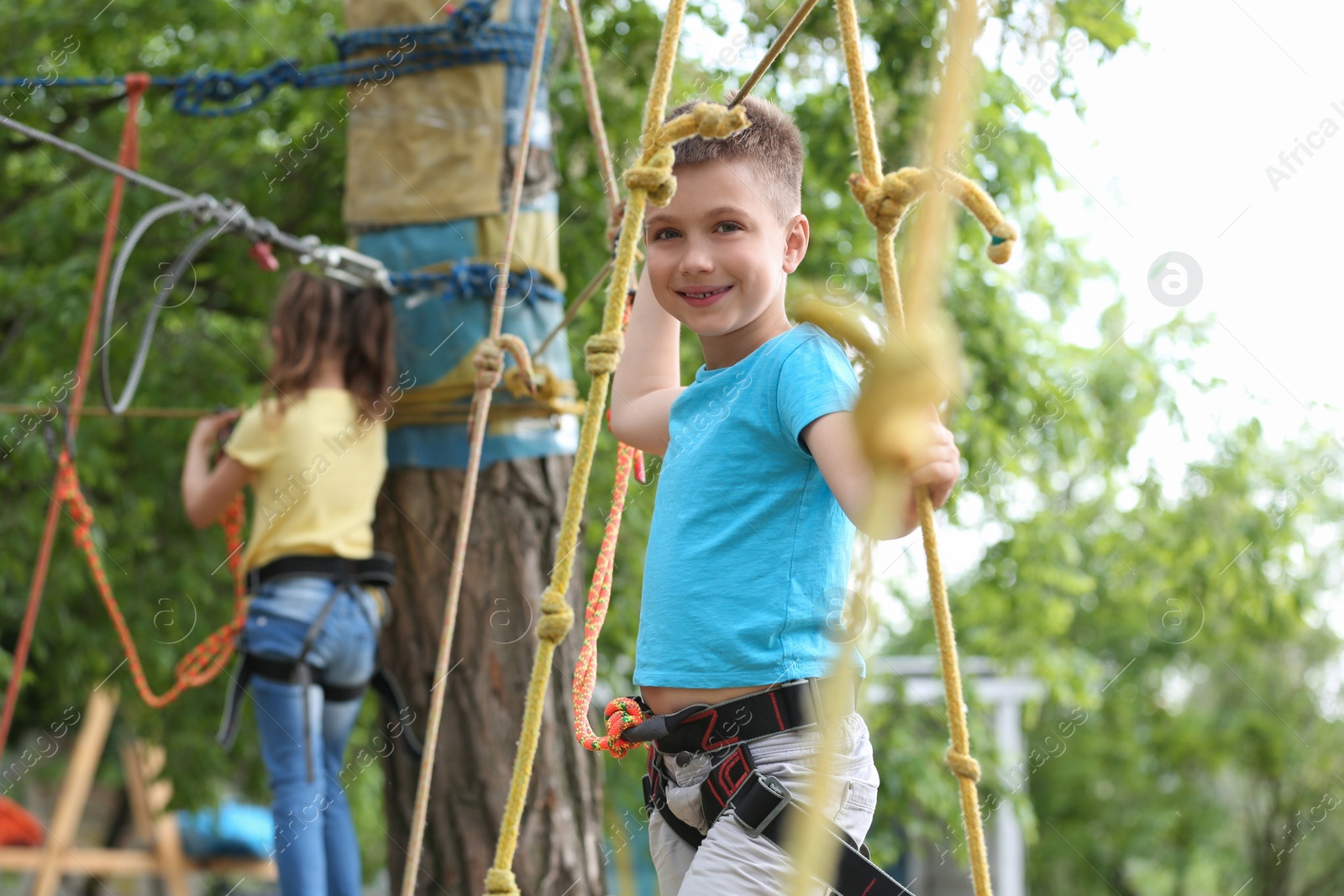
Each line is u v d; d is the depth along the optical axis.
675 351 2.30
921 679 10.10
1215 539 8.91
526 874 3.46
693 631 1.88
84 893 12.18
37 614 6.39
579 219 5.93
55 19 6.59
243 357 6.44
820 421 1.74
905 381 0.80
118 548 6.52
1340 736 14.45
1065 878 16.33
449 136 3.59
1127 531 9.21
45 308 6.19
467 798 3.51
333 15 6.37
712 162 1.90
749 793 1.80
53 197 6.52
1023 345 7.03
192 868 11.67
